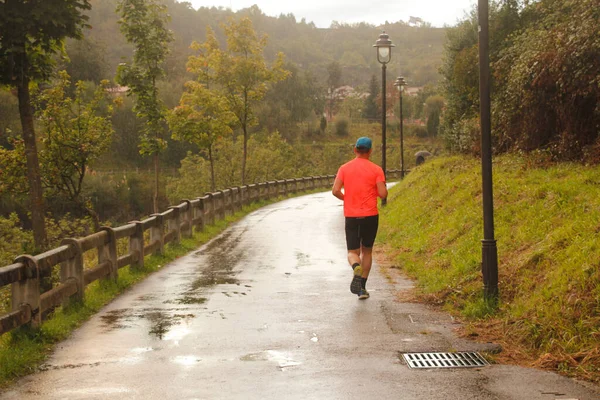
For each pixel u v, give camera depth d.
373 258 12.45
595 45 12.13
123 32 27.25
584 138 13.10
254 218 23.19
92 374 5.57
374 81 166.12
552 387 4.96
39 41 12.91
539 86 14.16
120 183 82.94
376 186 8.58
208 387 5.15
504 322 6.69
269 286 9.88
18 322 6.55
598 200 8.77
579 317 5.90
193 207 17.86
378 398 4.80
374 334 6.79
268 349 6.30
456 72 24.59
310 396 4.88
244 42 34.44
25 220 60.41
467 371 5.44
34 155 13.71
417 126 139.25
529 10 22.86
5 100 66.44
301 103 135.50
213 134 33.06
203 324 7.43
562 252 7.32
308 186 42.12
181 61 123.81
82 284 8.48
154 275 11.23
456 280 8.66
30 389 5.20
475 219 11.15
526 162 14.02
